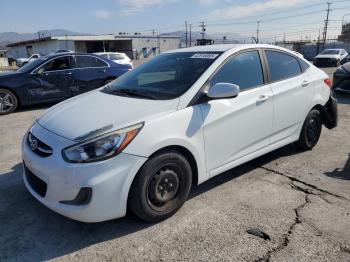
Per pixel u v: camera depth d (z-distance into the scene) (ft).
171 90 11.16
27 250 9.17
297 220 10.30
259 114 12.66
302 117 15.01
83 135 9.12
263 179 13.23
